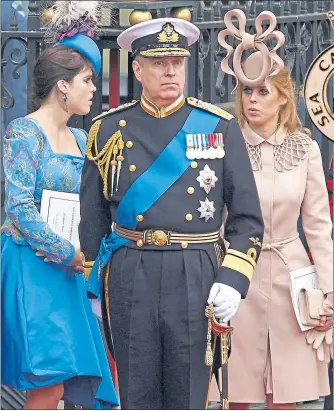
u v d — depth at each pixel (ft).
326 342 57.77
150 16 65.21
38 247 56.13
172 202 50.14
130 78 67.67
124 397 50.85
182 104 51.34
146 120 51.19
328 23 75.77
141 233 50.29
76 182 57.36
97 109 67.56
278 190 56.90
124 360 50.75
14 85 77.82
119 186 50.98
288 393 57.21
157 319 50.01
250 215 50.72
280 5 74.79
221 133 50.93
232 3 73.20
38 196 56.90
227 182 50.88
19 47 77.25
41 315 56.39
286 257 57.06
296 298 56.75
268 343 57.41
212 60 70.64
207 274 50.21
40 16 67.00
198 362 50.26
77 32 58.08
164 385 50.75
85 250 52.80
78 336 57.16
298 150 57.52
